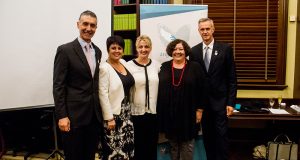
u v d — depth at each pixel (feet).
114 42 8.23
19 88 9.55
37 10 9.59
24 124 12.70
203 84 9.14
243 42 13.69
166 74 9.05
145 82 8.97
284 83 13.53
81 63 7.57
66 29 9.98
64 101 7.48
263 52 13.61
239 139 14.02
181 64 9.16
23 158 12.66
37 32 9.62
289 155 11.91
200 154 9.82
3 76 9.37
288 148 11.90
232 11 13.62
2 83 9.38
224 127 9.53
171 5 12.01
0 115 12.37
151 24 11.96
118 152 8.22
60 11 9.88
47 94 9.93
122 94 8.26
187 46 9.20
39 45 9.68
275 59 13.58
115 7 13.52
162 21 11.98
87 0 10.30
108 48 8.34
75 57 7.52
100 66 8.13
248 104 12.87
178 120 8.91
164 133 9.20
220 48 9.55
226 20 13.71
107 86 8.06
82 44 7.74
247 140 13.98
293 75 13.48
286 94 13.62
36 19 9.59
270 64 13.65
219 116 9.50
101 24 10.58
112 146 8.14
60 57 7.40
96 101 7.91
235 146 13.76
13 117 12.43
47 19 9.72
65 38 9.98
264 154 12.37
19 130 12.71
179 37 12.05
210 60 9.54
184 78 8.87
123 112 8.32
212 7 13.74
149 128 9.24
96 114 7.91
